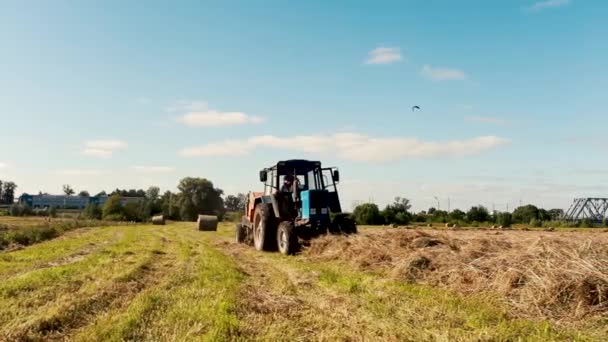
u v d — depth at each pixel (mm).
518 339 4922
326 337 5074
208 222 30891
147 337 5078
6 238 21062
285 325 5531
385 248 10500
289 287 7871
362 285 7867
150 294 7223
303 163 14953
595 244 7402
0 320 5926
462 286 7387
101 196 127875
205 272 9430
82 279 8828
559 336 5043
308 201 13414
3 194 140875
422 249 9711
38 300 6938
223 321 5500
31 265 11836
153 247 16250
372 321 5637
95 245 18828
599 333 5145
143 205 75438
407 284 7934
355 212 38969
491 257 8016
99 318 5914
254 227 16000
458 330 5242
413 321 5652
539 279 6461
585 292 6035
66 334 5402
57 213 81188
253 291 7551
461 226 38750
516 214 46719
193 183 78438
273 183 15039
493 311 5957
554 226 41156
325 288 7832
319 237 12938
